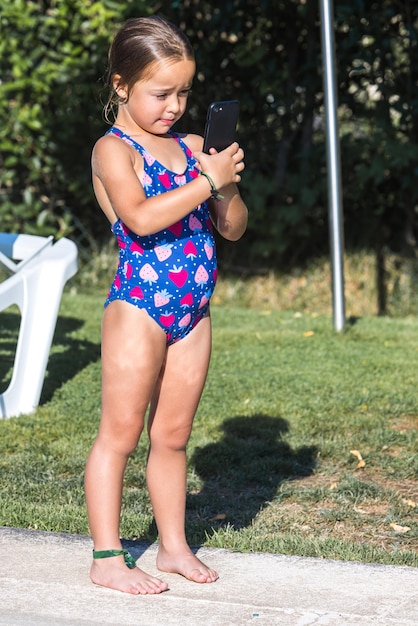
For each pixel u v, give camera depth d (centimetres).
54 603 305
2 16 941
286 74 946
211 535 396
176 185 309
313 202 925
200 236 314
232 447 515
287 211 934
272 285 974
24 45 951
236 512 434
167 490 331
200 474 484
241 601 306
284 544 381
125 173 297
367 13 899
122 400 311
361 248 960
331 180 766
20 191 1027
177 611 300
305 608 301
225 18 929
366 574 328
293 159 980
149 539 387
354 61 939
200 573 322
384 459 500
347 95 937
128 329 308
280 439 529
